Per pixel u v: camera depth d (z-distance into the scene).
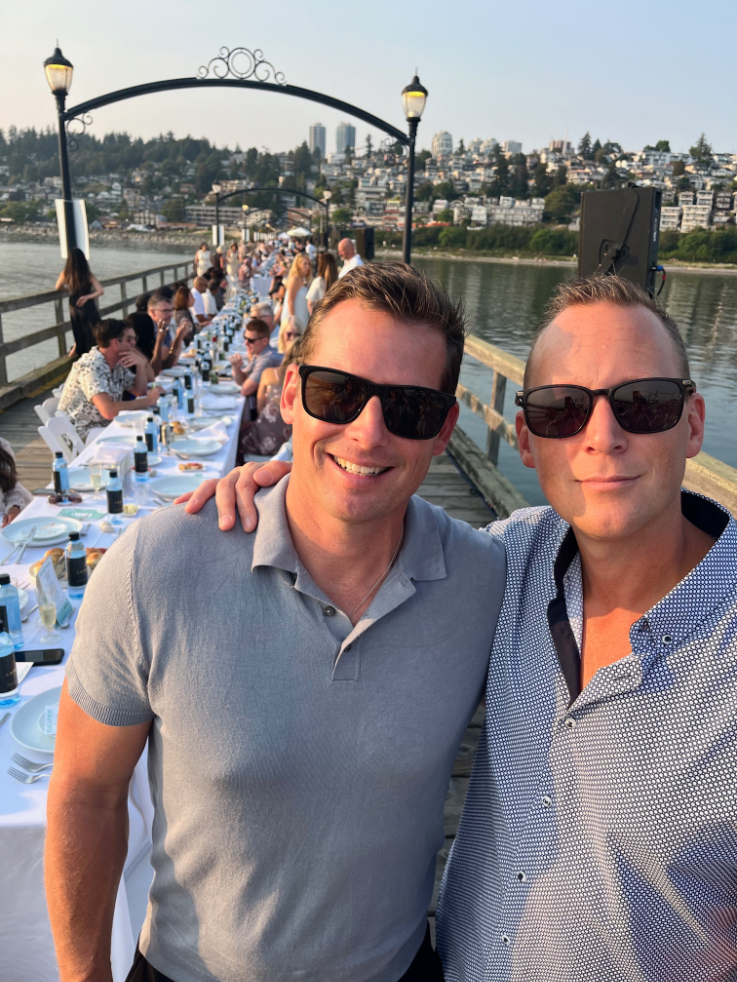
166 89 9.32
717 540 0.86
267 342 6.48
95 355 5.17
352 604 0.99
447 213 147.75
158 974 1.06
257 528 0.95
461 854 1.14
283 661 0.92
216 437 4.40
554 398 0.89
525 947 0.96
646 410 0.85
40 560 2.52
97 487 3.38
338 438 0.91
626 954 0.86
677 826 0.80
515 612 1.05
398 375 0.90
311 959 1.00
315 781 0.93
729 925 0.82
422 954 1.14
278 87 9.54
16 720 1.70
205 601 0.93
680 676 0.80
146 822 1.65
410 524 1.01
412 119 9.53
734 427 9.20
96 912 1.07
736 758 0.77
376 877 1.00
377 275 0.92
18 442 6.39
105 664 0.95
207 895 1.00
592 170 174.50
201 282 12.36
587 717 0.87
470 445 6.48
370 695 0.94
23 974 1.55
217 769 0.92
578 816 0.88
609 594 0.94
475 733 2.78
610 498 0.86
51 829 1.03
